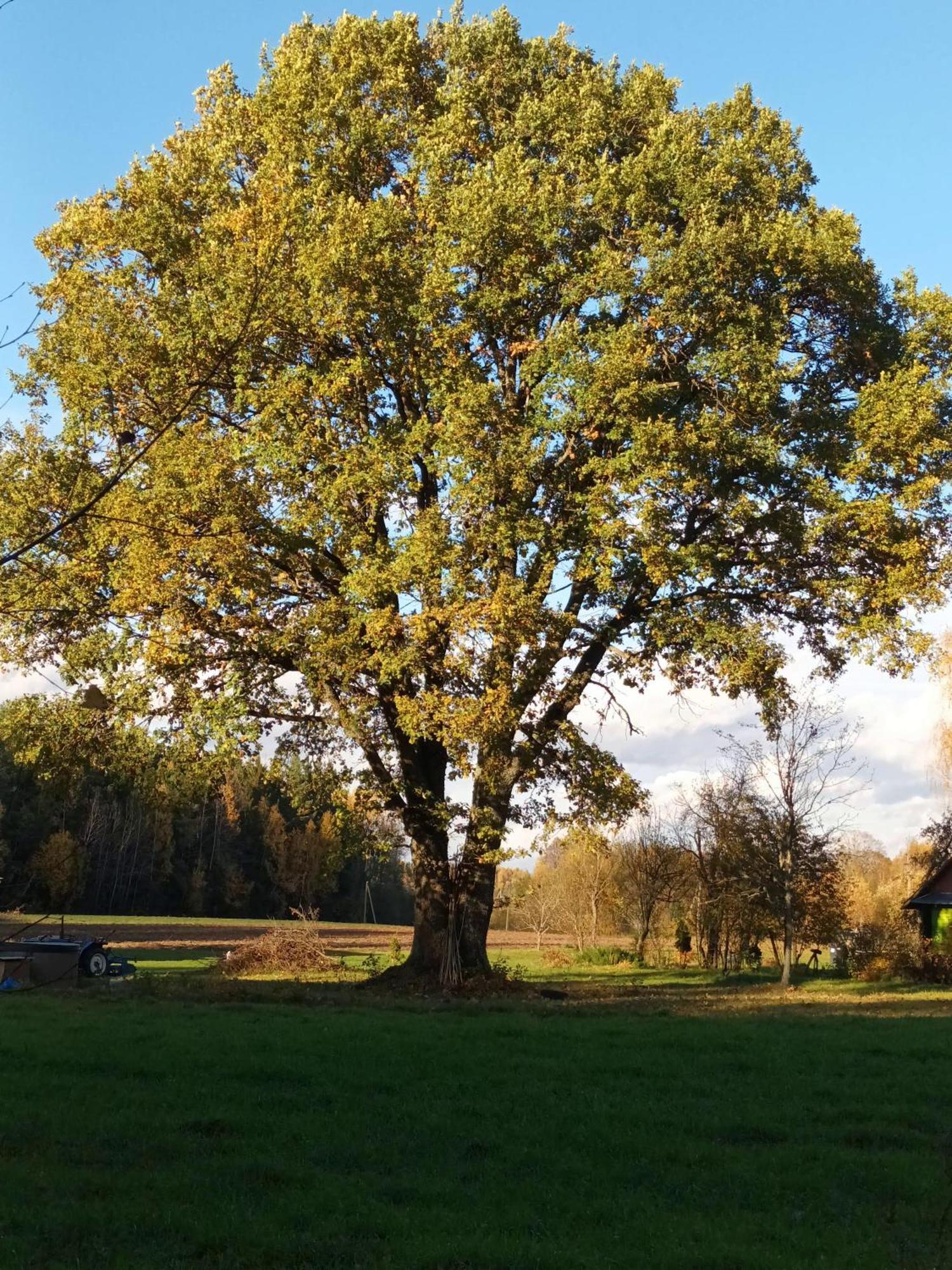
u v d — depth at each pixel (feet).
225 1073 40.19
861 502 74.33
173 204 78.28
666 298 71.67
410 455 72.69
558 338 72.13
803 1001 82.28
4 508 71.31
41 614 75.31
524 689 72.90
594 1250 21.86
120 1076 39.63
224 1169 27.22
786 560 81.05
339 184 79.92
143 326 72.02
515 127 80.28
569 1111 34.53
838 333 83.15
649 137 77.36
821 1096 38.52
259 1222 23.29
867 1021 63.62
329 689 78.95
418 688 77.56
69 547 72.54
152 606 73.05
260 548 73.41
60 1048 45.57
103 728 81.51
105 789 269.64
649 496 69.56
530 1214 24.14
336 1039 49.67
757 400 73.41
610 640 80.02
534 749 77.30
